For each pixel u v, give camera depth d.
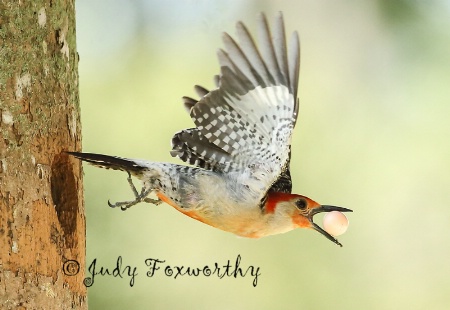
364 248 13.09
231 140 8.06
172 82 12.75
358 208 13.19
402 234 13.20
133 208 12.09
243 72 7.83
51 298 7.42
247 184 8.24
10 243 7.18
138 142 12.48
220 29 12.87
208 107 7.83
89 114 12.51
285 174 9.15
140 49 12.79
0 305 7.11
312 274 12.73
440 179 13.23
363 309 12.70
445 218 13.13
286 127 8.03
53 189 7.61
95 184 11.93
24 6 7.37
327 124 13.46
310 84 13.65
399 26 12.12
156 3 12.71
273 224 8.70
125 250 11.98
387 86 13.41
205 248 12.45
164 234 12.25
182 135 8.34
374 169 13.23
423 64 12.80
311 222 8.82
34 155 7.37
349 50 13.55
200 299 12.39
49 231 7.43
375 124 13.40
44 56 7.51
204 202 8.30
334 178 13.23
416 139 13.30
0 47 7.26
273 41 7.90
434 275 13.09
